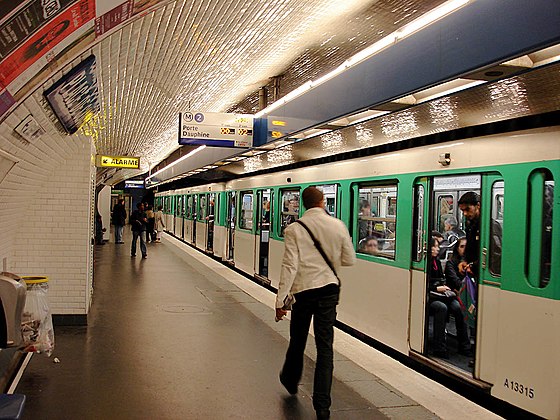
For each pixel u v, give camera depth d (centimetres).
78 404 415
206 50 552
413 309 620
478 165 521
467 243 630
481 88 407
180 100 835
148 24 402
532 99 418
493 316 491
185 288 1023
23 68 256
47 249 690
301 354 444
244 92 862
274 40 573
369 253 730
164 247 2042
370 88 507
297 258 414
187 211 2395
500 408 493
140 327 684
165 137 1363
